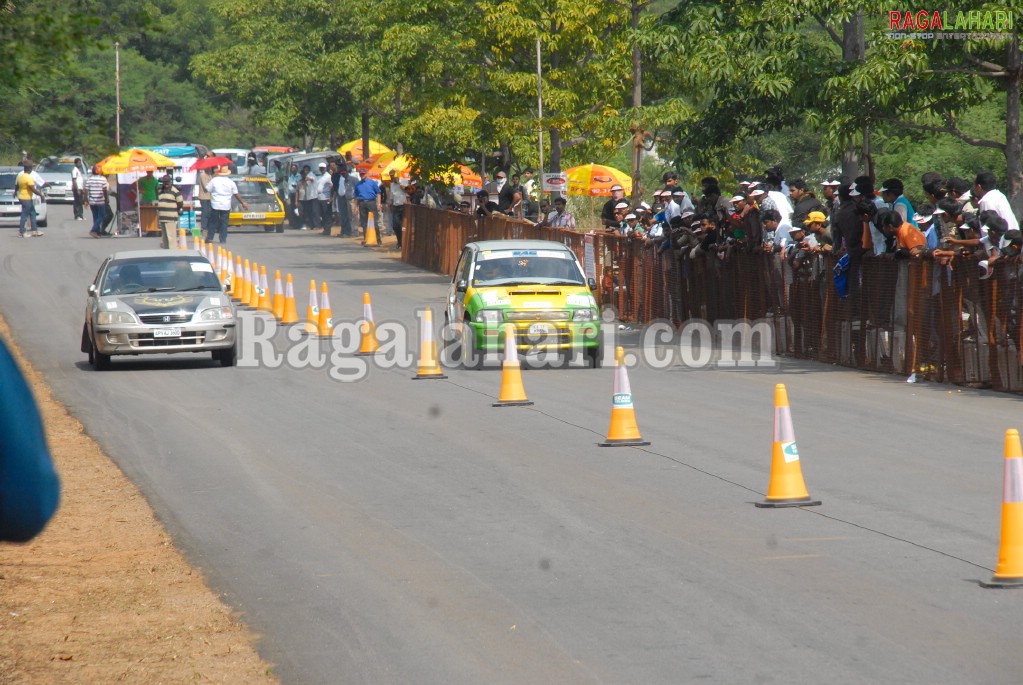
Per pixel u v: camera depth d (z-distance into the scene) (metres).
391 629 16.69
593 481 26.08
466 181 96.75
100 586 18.89
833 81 46.50
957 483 25.16
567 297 45.25
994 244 36.06
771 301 47.12
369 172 110.81
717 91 53.81
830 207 48.19
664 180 56.69
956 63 46.00
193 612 17.55
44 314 63.50
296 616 17.36
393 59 80.00
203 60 146.62
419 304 66.62
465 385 40.88
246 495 25.30
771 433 31.28
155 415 35.59
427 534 21.91
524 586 18.61
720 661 15.16
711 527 22.08
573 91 78.44
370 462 28.48
